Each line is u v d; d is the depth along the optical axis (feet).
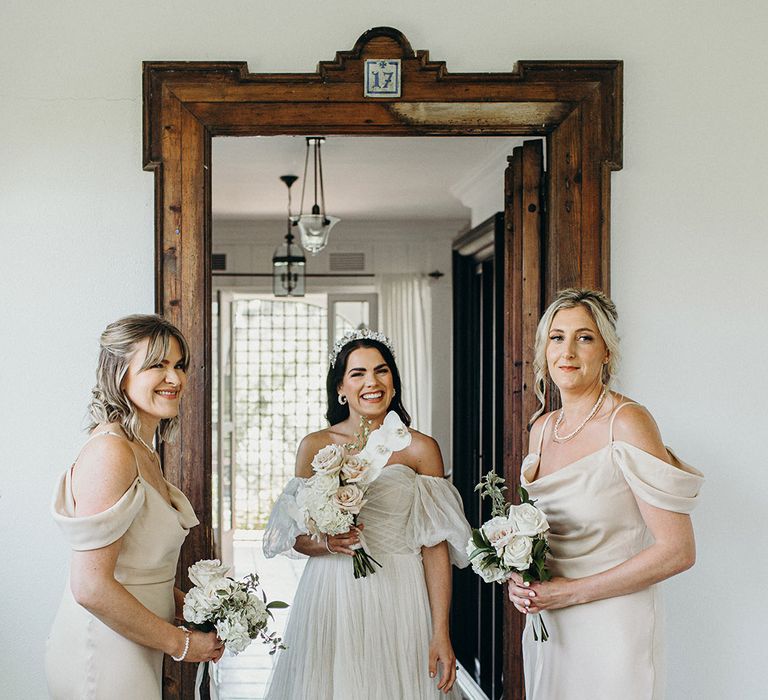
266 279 23.95
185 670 9.08
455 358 15.67
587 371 7.13
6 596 9.25
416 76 9.36
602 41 9.52
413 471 8.64
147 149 9.22
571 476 7.00
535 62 9.33
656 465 6.70
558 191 9.40
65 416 9.32
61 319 9.35
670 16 9.51
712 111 9.52
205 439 9.20
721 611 9.46
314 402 28.71
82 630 6.63
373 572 7.97
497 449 12.76
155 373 6.83
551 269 9.45
